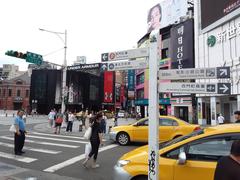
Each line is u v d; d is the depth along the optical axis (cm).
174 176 501
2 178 825
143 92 6812
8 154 1245
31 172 923
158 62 436
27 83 9569
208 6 4066
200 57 4250
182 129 1454
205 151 498
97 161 1112
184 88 448
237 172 275
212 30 4016
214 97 3941
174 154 517
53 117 2945
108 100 9425
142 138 1538
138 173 551
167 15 6359
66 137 1925
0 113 7062
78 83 8400
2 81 9606
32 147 1448
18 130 1232
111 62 520
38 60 2614
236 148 285
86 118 2853
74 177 869
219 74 451
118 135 1580
